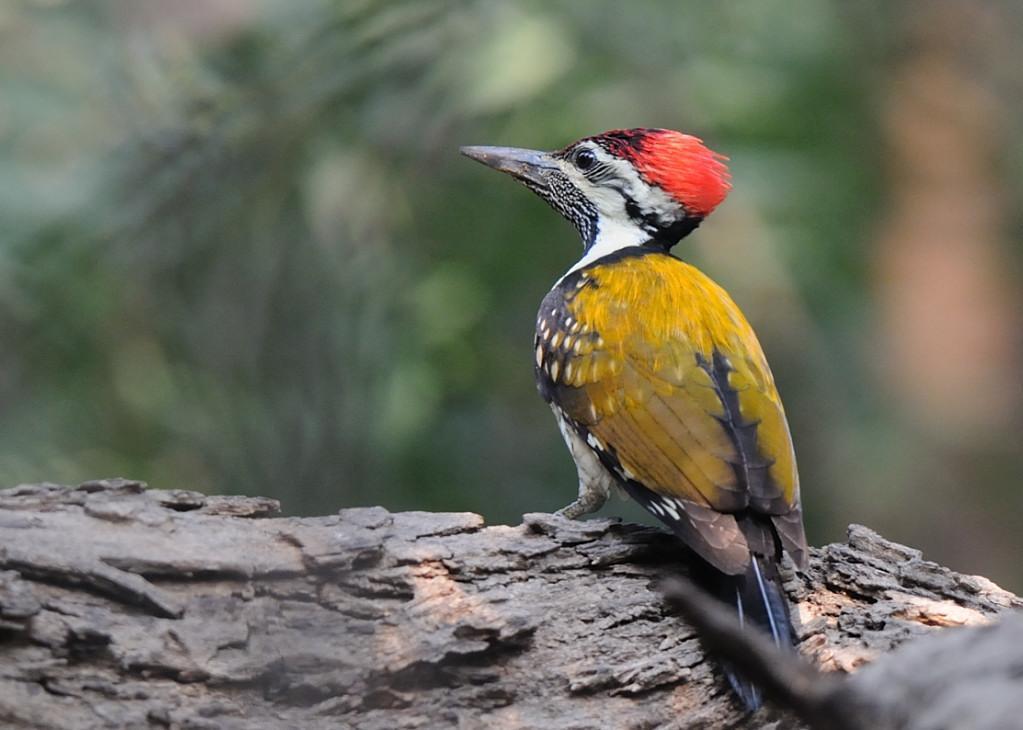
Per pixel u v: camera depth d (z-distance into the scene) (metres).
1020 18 16.08
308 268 14.31
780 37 14.32
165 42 13.70
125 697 6.16
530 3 13.81
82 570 6.37
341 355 14.30
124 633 6.32
